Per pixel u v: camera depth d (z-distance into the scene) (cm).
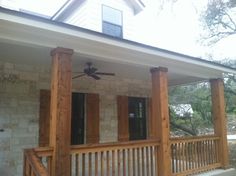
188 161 588
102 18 810
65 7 819
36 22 352
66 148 387
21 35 372
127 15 874
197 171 599
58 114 387
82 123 685
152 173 511
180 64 580
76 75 669
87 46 432
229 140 1352
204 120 1200
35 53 489
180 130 1227
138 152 498
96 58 468
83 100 694
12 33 365
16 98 580
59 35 392
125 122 761
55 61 403
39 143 595
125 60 490
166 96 544
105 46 445
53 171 375
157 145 526
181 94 1218
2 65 568
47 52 479
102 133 713
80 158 623
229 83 1062
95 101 702
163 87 541
